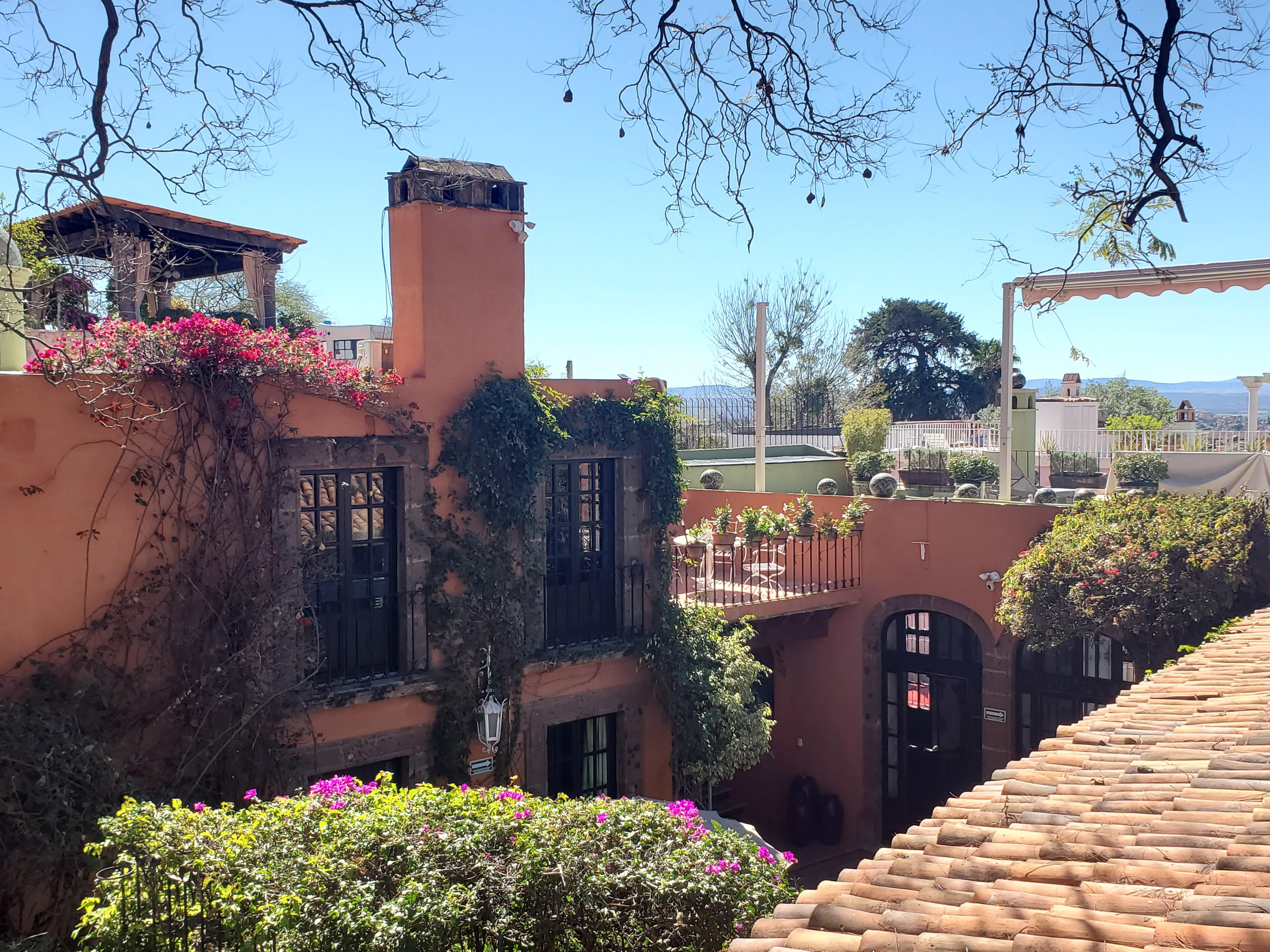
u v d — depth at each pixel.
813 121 4.91
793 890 6.07
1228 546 9.71
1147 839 3.86
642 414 10.57
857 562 13.77
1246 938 2.88
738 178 5.03
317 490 8.77
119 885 5.54
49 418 7.47
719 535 13.41
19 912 6.65
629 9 4.79
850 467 19.56
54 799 6.66
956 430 20.39
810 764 14.20
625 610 10.67
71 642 7.56
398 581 9.26
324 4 4.98
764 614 12.50
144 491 7.82
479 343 9.59
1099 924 3.17
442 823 5.82
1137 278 11.24
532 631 9.93
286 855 5.58
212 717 7.98
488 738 9.21
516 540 9.74
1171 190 4.30
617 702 10.67
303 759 8.65
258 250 12.72
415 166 9.21
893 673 13.55
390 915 5.10
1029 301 5.17
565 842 5.75
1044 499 14.59
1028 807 4.50
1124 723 5.75
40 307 6.55
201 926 5.32
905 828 13.44
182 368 7.88
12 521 7.37
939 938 3.21
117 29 4.57
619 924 5.51
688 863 5.77
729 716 10.64
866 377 37.03
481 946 5.33
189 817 5.96
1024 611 10.65
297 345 8.59
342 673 8.99
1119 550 10.15
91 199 4.95
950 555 12.69
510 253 9.76
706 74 4.93
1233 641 8.02
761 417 15.91
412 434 9.15
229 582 8.08
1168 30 4.15
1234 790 4.31
